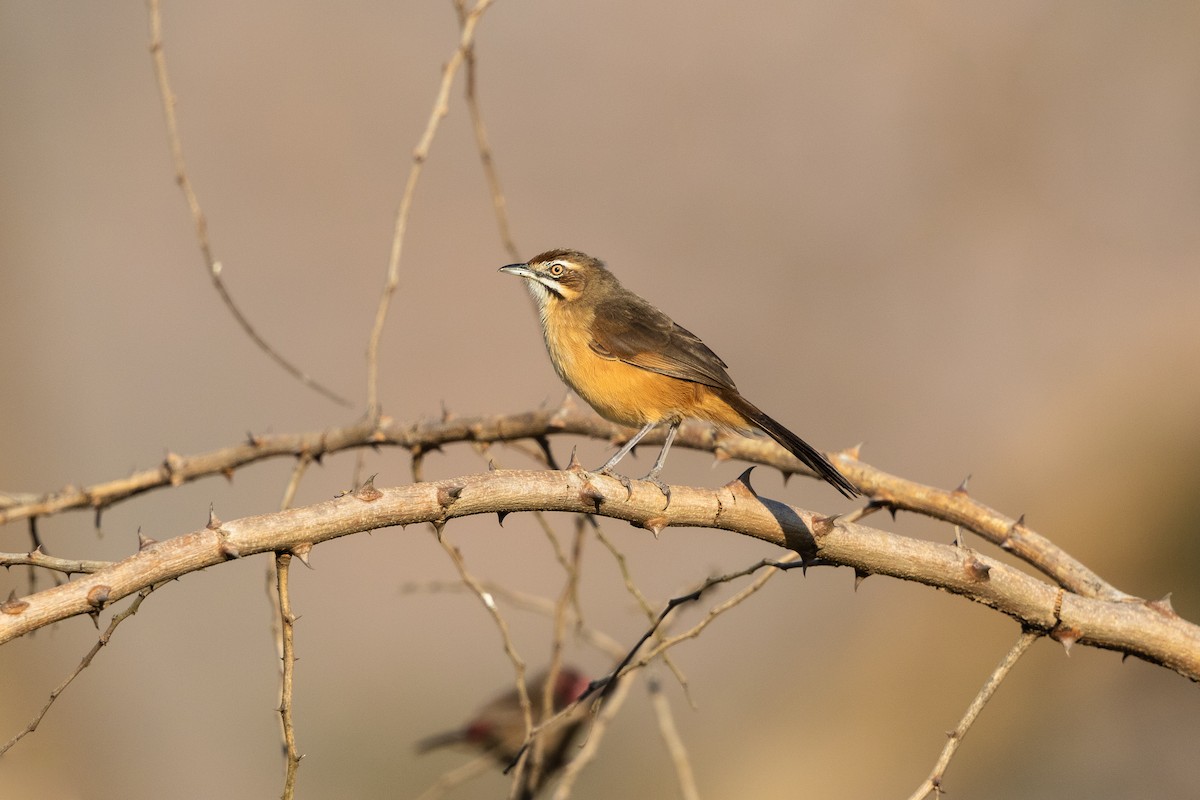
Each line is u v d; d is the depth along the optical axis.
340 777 15.90
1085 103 19.30
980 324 19.28
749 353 19.36
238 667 16.89
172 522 18.19
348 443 7.34
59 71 18.75
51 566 4.88
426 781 15.62
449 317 19.70
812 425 18.83
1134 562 16.89
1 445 14.14
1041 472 17.91
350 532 4.62
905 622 17.36
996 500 17.92
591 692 5.80
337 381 19.42
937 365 19.20
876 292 19.44
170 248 19.61
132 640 16.88
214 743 15.81
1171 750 14.91
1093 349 18.75
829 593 18.56
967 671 16.48
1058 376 18.61
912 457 18.47
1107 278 19.23
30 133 16.27
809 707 17.08
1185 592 16.44
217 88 20.00
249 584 18.28
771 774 16.09
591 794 15.43
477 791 15.01
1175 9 18.86
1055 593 5.32
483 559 19.16
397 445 7.41
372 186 20.17
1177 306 18.47
